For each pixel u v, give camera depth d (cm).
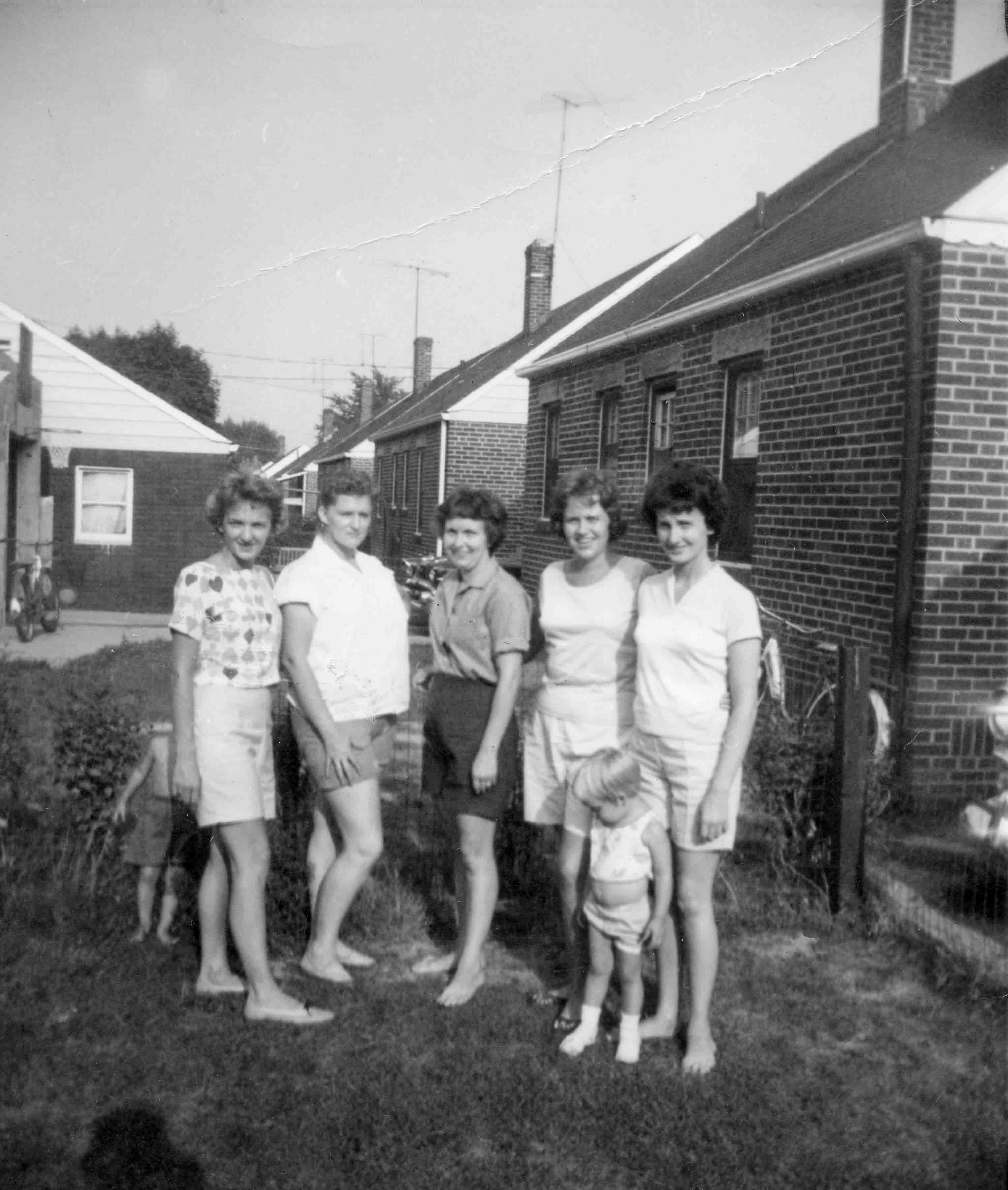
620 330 1164
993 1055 352
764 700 583
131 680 972
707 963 344
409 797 625
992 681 679
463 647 386
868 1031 368
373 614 387
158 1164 286
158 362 4041
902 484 691
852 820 463
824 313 804
